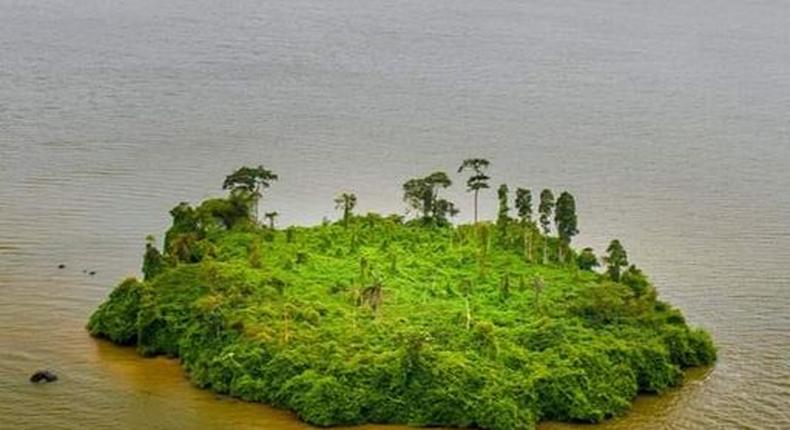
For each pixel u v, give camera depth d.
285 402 125.69
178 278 145.12
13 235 185.12
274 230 170.12
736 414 130.50
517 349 131.50
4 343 141.62
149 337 140.00
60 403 126.75
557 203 166.88
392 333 133.50
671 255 189.38
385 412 123.00
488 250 165.00
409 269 155.88
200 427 121.81
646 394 134.25
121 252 179.62
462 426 122.31
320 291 145.88
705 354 144.25
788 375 141.50
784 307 165.88
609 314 142.88
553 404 125.81
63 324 148.88
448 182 178.75
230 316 136.25
